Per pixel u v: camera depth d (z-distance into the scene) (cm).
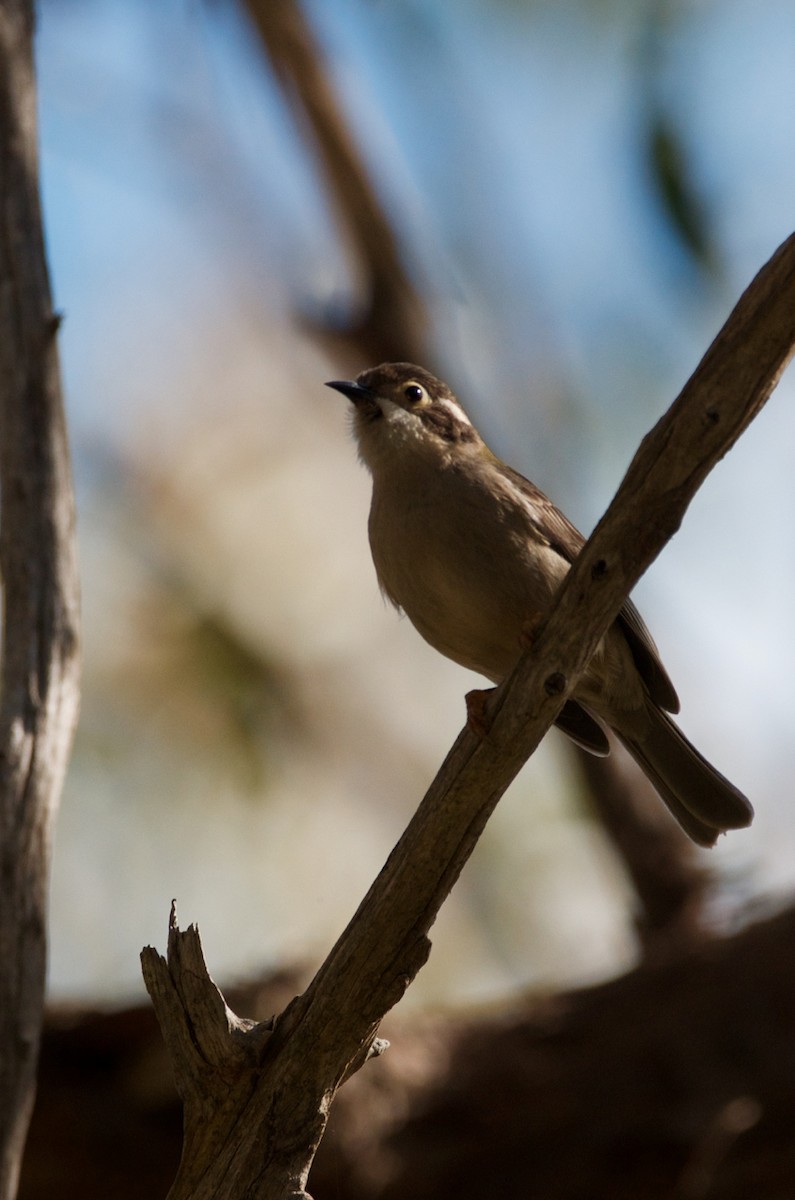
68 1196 1073
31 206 905
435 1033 1173
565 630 671
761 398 631
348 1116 1093
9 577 831
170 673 1461
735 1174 1138
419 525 973
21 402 862
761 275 622
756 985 1193
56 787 796
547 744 1548
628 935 1430
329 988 661
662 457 642
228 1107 657
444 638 1005
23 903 766
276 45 1517
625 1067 1164
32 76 943
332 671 1552
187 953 642
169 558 1534
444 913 1473
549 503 1019
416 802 1533
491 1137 1131
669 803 1041
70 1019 1101
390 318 1549
